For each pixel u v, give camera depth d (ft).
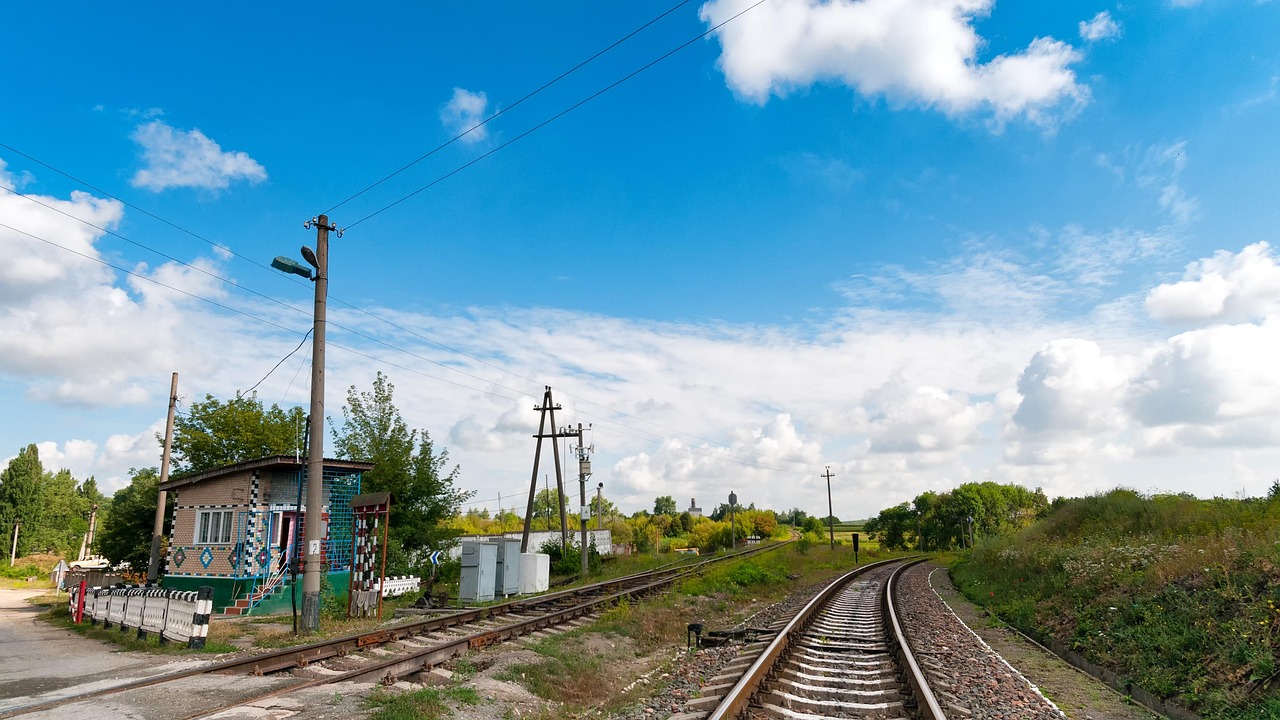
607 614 59.26
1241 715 27.30
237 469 73.97
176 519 79.61
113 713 27.25
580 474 137.59
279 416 107.55
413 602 71.05
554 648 43.75
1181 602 39.27
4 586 157.48
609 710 32.04
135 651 43.47
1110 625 42.45
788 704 28.68
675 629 57.82
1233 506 64.49
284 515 75.20
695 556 184.75
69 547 255.09
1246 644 31.22
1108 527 78.43
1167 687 31.73
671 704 30.40
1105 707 31.63
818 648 43.47
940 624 58.85
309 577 51.72
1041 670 40.06
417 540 103.19
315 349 54.90
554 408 140.05
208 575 73.97
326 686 32.17
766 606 78.48
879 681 32.96
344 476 80.84
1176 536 60.18
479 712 29.71
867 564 173.06
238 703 28.73
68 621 65.21
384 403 109.91
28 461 260.01
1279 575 35.76
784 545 241.76
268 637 48.55
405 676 35.78
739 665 36.63
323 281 56.13
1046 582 64.95
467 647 42.63
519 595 86.43
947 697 29.76
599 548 203.21
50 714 27.12
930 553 272.31
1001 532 151.23
